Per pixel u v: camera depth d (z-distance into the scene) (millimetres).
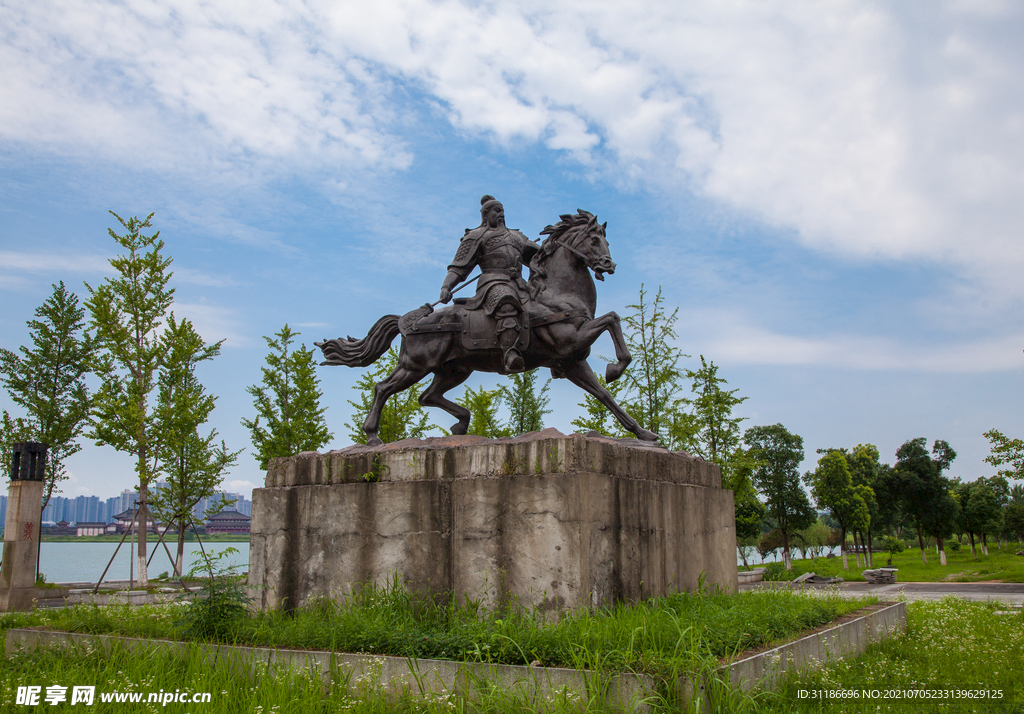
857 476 42812
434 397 8773
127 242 19500
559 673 4531
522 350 8023
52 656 6430
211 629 6363
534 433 7250
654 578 7027
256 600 7898
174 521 20703
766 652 5238
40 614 8898
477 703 4605
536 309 8039
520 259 8453
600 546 6324
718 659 4809
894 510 42469
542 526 6344
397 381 8445
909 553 54656
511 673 4699
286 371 21656
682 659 4402
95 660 6176
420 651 5305
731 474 17500
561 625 5352
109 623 7234
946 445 41312
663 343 16094
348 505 7527
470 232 8547
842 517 36625
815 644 6137
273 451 20672
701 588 7367
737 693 4453
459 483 6906
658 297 16281
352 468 7621
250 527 8180
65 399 21953
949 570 30641
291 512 7914
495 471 6781
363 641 5621
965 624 9305
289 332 21859
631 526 6785
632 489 6887
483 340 7988
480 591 6562
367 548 7316
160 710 4738
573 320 7902
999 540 60500
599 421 16094
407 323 8484
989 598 16516
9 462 20391
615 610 6176
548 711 4270
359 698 4883
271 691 4898
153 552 18328
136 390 18734
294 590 7691
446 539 6887
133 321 19344
